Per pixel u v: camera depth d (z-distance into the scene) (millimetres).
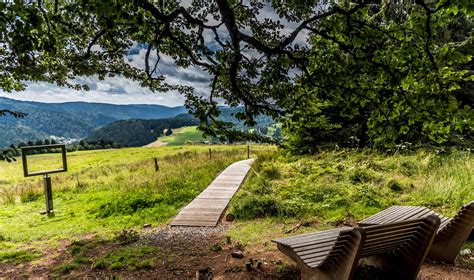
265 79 3621
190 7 4871
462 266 3984
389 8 9805
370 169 9773
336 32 3545
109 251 5422
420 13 3361
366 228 2762
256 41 3672
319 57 3812
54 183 13734
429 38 3188
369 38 3357
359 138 13961
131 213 8117
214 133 4574
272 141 5246
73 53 6375
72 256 5289
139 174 14438
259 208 7004
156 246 5582
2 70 5496
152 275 4324
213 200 8773
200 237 6020
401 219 4453
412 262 3408
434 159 9953
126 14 2682
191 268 4465
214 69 4375
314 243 3553
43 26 3641
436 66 3234
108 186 12211
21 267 4922
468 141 12336
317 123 4637
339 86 3570
